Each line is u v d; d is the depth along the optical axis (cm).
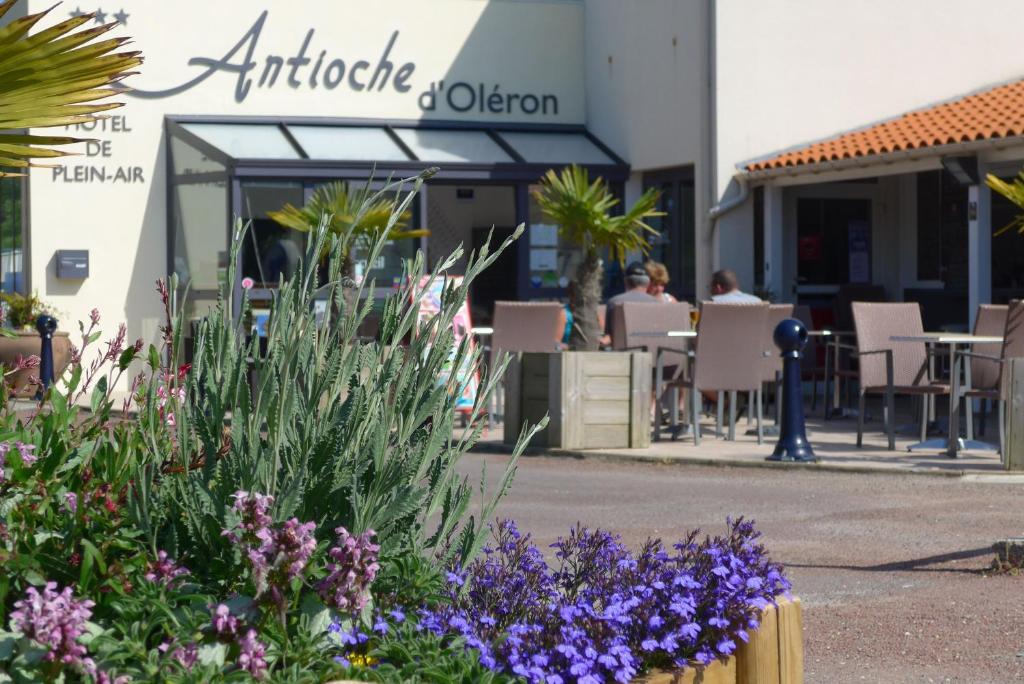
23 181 1700
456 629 321
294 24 1778
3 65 249
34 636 246
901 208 1811
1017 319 955
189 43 1736
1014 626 498
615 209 1811
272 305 317
